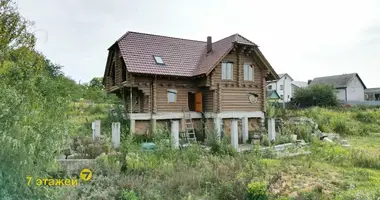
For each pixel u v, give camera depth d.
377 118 25.25
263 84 18.41
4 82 4.43
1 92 3.99
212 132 13.68
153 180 7.00
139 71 15.02
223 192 6.25
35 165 4.15
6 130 3.76
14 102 3.98
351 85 51.09
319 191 7.04
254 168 8.65
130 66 15.13
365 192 6.64
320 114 25.38
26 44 7.94
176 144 11.59
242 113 17.36
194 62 18.16
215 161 9.25
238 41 16.59
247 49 17.45
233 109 17.16
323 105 39.19
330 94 40.94
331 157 11.29
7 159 3.76
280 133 15.95
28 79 4.73
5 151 3.70
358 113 26.64
